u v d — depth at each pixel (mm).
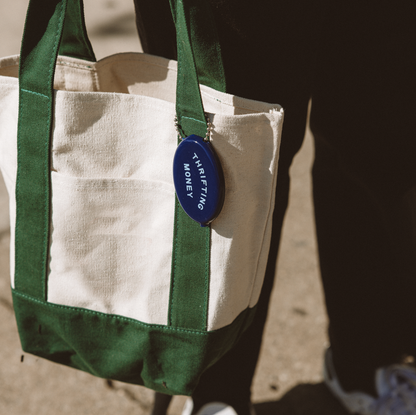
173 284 861
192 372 908
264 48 810
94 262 884
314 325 1769
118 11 4000
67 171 843
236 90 851
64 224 861
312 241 2164
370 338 1394
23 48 793
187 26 706
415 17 899
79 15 894
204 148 743
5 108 861
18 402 1525
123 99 798
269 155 784
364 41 953
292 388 1576
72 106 796
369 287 1327
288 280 1962
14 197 913
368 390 1474
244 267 866
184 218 818
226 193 780
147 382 964
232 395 1274
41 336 1004
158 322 889
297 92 893
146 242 861
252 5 767
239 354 1188
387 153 1033
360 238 1277
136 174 845
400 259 1201
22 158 854
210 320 858
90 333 944
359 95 1003
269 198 820
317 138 1208
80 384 1581
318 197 1312
